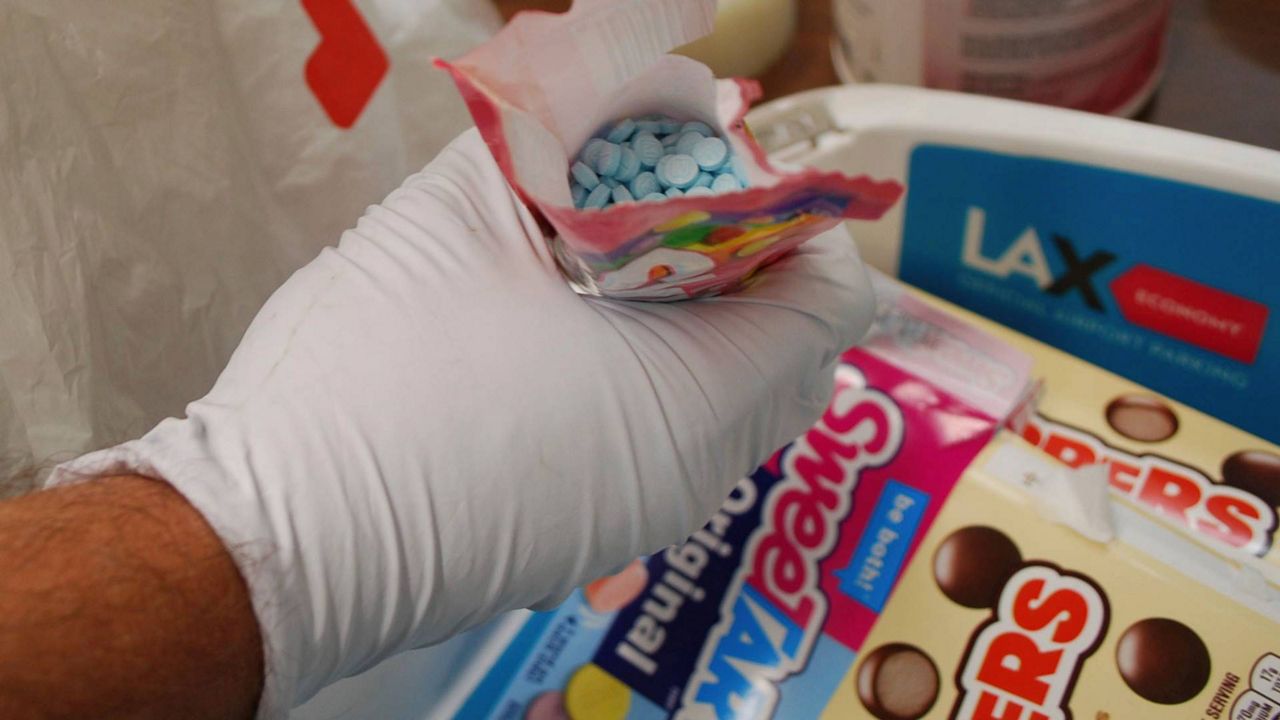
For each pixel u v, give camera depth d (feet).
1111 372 1.29
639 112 0.97
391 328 0.96
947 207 1.26
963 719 1.10
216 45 1.13
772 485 1.21
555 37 0.89
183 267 1.17
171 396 1.19
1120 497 1.17
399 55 1.22
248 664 0.86
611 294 0.97
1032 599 1.13
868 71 1.32
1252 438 1.18
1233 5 1.35
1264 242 1.12
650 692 1.15
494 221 1.03
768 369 1.01
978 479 1.18
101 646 0.81
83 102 1.06
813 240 1.07
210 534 0.87
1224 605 1.10
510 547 0.95
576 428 0.96
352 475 0.92
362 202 1.27
